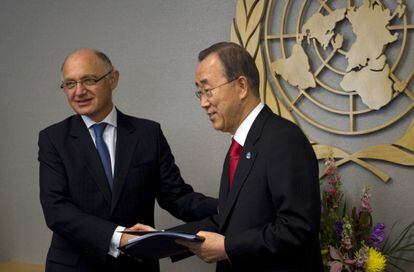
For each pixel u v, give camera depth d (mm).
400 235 2199
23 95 2953
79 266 1886
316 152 2311
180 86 2607
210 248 1448
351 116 2252
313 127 2348
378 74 2195
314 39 2316
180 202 2090
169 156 2117
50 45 2877
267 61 2418
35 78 2920
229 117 1534
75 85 1913
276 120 1509
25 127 2953
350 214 2277
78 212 1851
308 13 2350
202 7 2555
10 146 2992
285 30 2391
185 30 2590
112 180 1950
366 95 2213
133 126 2057
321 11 2314
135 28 2691
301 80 2332
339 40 2260
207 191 2566
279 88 2377
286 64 2361
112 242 1794
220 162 2541
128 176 1954
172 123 2627
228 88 1506
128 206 1947
